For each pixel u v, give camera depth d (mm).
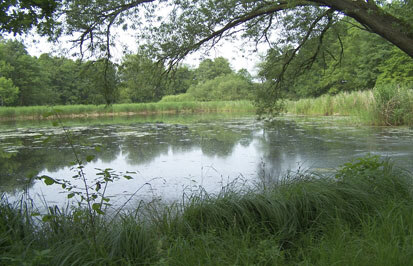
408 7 5262
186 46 6027
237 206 3836
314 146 10289
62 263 2682
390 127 14359
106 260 2809
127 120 24328
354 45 29969
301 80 8406
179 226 3643
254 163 8281
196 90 49500
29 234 3381
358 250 2793
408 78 23578
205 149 10477
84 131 16016
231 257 2906
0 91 36625
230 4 5691
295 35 6789
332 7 4953
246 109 35688
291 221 3672
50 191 6242
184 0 5785
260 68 8914
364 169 4844
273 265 2770
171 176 7223
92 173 7711
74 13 5402
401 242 2955
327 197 3975
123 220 3521
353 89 33219
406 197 4168
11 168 8250
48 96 43406
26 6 4027
